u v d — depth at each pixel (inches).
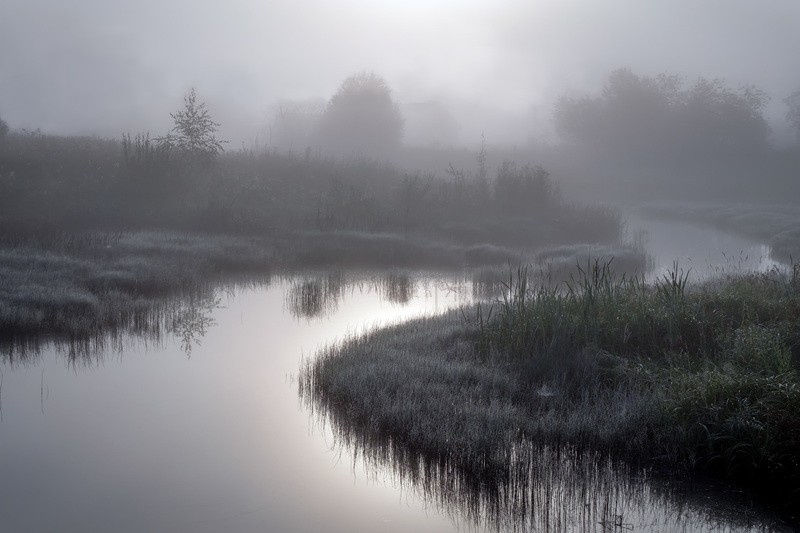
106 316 463.5
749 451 247.4
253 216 850.8
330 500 230.2
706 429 257.1
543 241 939.3
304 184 1002.1
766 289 440.1
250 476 245.9
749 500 230.8
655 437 267.7
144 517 215.0
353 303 555.5
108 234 711.1
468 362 349.7
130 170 853.2
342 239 804.6
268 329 463.2
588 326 365.1
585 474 247.4
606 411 287.1
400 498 233.5
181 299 544.4
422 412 287.4
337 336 444.1
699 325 360.2
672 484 241.1
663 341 354.9
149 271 586.9
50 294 478.6
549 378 331.0
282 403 317.4
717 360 331.3
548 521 217.8
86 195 811.4
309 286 617.0
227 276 645.3
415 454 261.9
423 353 368.5
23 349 398.0
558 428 274.2
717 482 243.0
